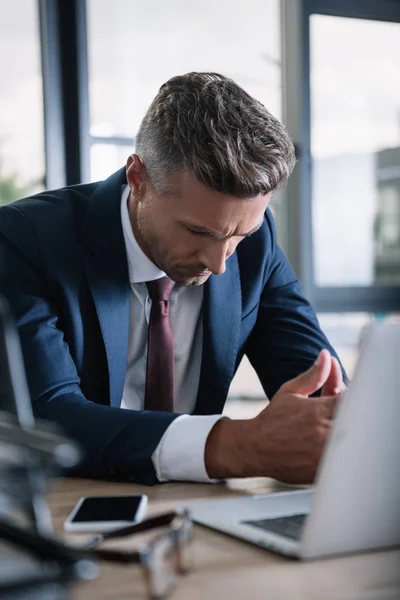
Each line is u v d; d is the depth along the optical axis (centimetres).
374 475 74
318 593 65
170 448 109
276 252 170
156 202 134
